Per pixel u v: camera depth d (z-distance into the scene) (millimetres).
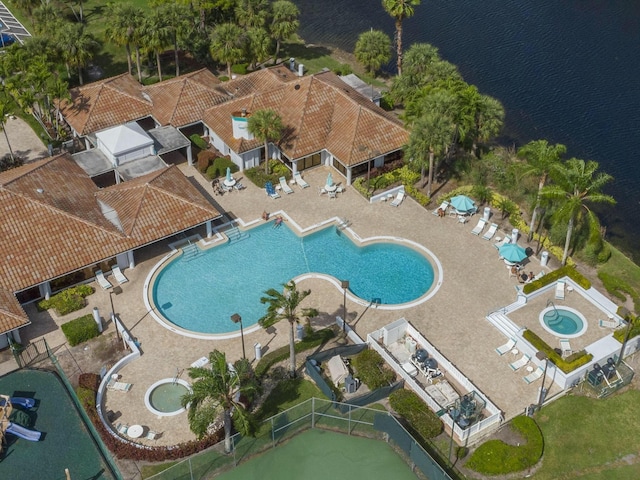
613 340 58188
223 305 63438
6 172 71250
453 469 50375
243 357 53812
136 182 70125
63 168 71688
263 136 74938
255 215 73188
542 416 53906
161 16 89875
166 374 56781
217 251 69125
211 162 79312
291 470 51250
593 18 116125
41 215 63594
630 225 76312
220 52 90625
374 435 53125
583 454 51531
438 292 64125
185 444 50875
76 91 83562
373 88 91688
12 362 58062
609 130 89938
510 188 75562
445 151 74625
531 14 117812
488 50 107625
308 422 53594
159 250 68500
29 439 52156
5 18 112000
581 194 62688
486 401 53281
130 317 61688
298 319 54156
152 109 83000
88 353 58438
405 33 112312
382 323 61344
